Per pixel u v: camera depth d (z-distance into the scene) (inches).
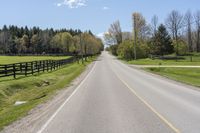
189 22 5541.3
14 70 1224.8
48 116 492.1
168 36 4591.5
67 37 6894.7
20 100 854.5
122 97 724.0
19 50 7170.3
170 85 1039.6
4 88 941.2
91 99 695.1
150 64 2896.2
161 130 382.0
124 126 406.3
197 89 910.4
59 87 1029.8
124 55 4384.8
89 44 6195.9
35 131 385.1
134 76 1491.1
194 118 463.5
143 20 5123.0
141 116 479.8
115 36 6250.0
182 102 638.5
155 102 638.5
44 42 7273.6
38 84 1184.8
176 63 2923.2
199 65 2479.1
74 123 429.7
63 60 2492.6
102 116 481.4
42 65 1739.7
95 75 1569.9
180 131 377.1
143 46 4409.5
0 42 7214.6
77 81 1235.9
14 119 478.6
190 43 5575.8
